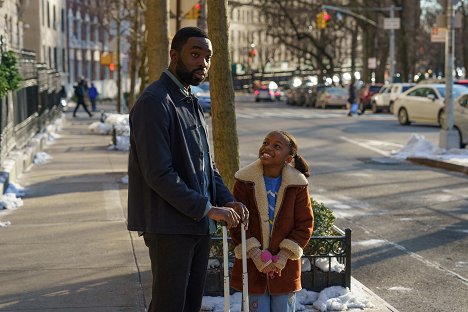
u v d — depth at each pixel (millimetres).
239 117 42781
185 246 5027
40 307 7355
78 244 10023
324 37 78125
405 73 59188
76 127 34125
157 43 14242
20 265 8945
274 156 5539
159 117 4863
